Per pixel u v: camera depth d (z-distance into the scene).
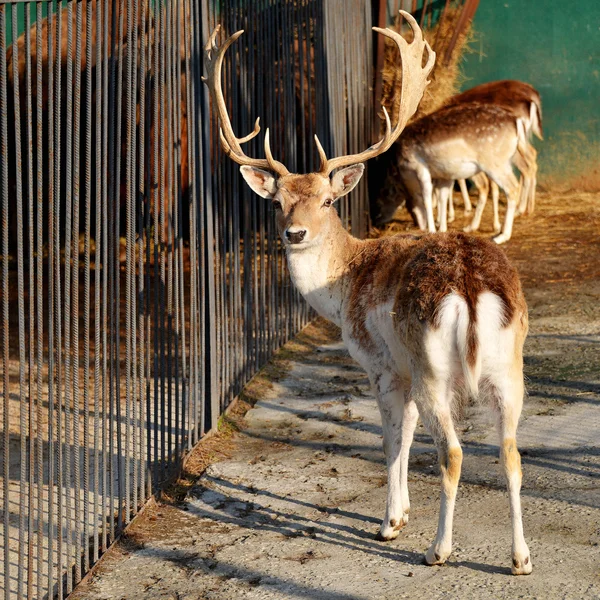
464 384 4.05
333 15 9.06
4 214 3.61
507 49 12.49
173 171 5.36
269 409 6.43
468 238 4.34
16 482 5.32
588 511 4.58
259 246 7.27
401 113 5.29
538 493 4.83
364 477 5.25
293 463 5.50
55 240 3.91
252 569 4.24
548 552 4.19
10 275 9.74
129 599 4.01
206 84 5.40
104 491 4.40
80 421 6.25
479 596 3.84
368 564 4.23
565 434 5.57
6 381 3.60
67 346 4.05
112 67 4.36
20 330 3.73
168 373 5.24
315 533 4.60
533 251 10.00
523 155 10.95
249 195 6.83
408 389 4.57
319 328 8.44
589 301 8.22
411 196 11.02
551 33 12.34
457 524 4.55
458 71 12.38
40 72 3.74
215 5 6.00
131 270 4.62
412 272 4.21
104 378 4.36
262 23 7.13
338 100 9.27
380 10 11.32
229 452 5.74
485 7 12.46
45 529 4.72
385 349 4.53
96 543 4.29
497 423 4.04
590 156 12.46
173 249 5.27
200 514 4.89
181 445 5.48
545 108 12.50
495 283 3.99
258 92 7.06
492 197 11.68
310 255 4.91
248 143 6.81
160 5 4.92
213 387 5.91
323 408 6.37
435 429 4.05
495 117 10.23
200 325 5.75
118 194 4.50
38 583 3.81
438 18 12.04
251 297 6.92
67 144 3.96
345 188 5.05
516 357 4.02
